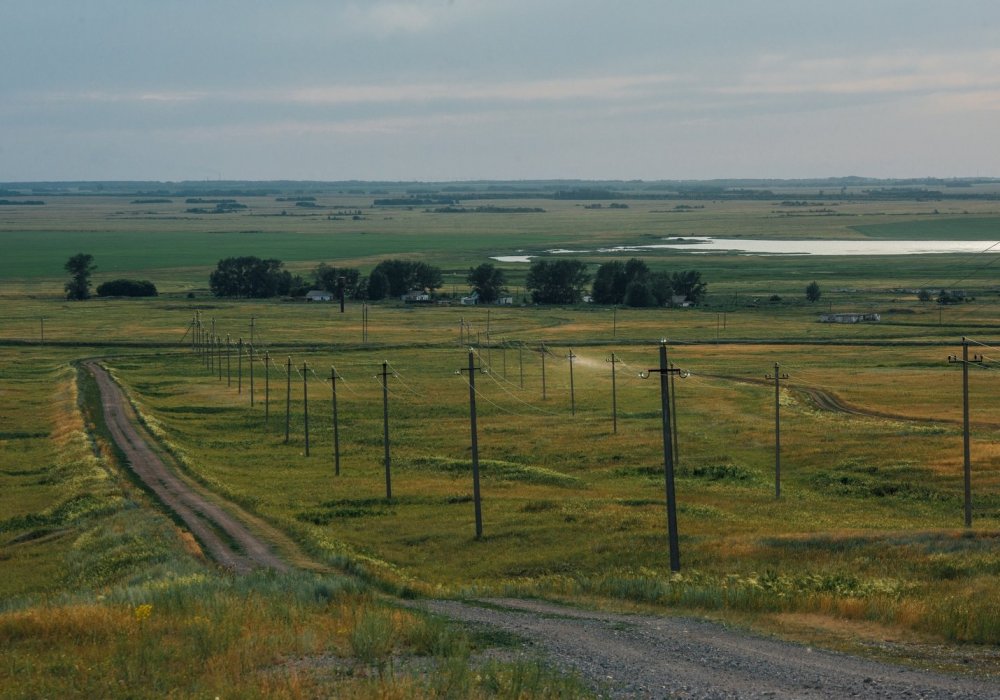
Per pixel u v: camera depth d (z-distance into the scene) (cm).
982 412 11075
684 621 3284
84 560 5250
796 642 2930
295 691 2258
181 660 2567
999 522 6366
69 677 2428
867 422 10381
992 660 2691
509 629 3114
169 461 8562
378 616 2978
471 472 8562
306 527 6047
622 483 8125
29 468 8488
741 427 10362
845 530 5934
